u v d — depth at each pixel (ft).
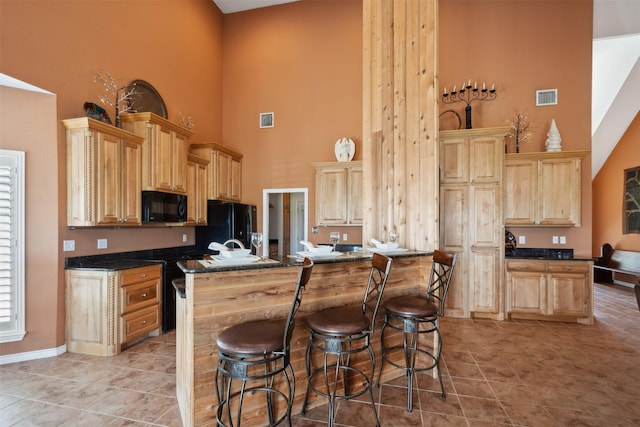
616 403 7.30
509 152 15.08
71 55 10.18
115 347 9.80
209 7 18.08
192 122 16.49
